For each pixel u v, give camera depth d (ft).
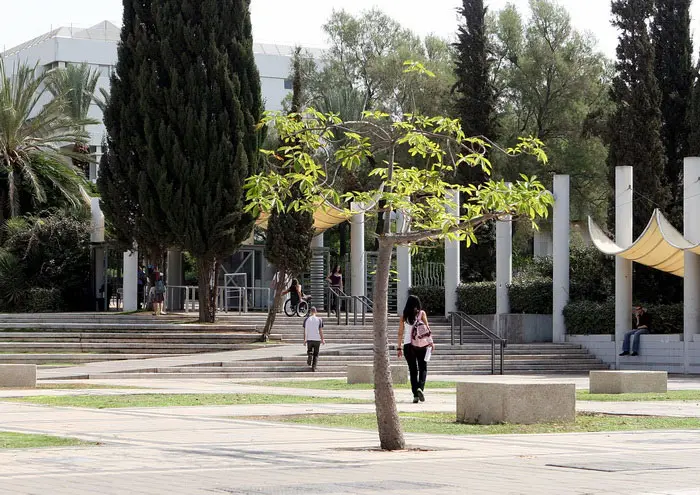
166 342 121.70
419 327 67.87
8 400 66.13
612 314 127.85
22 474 31.91
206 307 133.18
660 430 49.26
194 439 43.50
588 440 44.32
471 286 144.66
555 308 133.18
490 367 115.34
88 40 295.48
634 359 122.42
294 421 52.80
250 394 72.84
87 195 176.65
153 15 133.90
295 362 107.86
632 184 130.72
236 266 170.30
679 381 101.45
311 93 213.87
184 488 28.99
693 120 133.90
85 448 39.63
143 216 133.39
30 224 167.22
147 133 132.36
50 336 118.83
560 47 197.36
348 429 48.70
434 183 44.50
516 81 194.08
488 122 159.43
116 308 168.55
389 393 40.63
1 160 170.50
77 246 164.35
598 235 125.80
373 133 45.42
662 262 121.08
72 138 180.65
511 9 199.93
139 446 40.50
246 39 135.03
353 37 219.20
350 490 28.78
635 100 134.00
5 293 159.53
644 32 134.92
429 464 35.24
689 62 141.79
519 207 41.98
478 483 30.40
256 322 136.26
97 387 80.74
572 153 190.49
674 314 125.59
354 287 152.05
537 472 33.17
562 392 52.65
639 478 31.86
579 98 192.75
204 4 132.67
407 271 148.97
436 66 201.98
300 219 126.21
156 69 132.98
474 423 52.03
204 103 131.44
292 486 29.53
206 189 130.93
